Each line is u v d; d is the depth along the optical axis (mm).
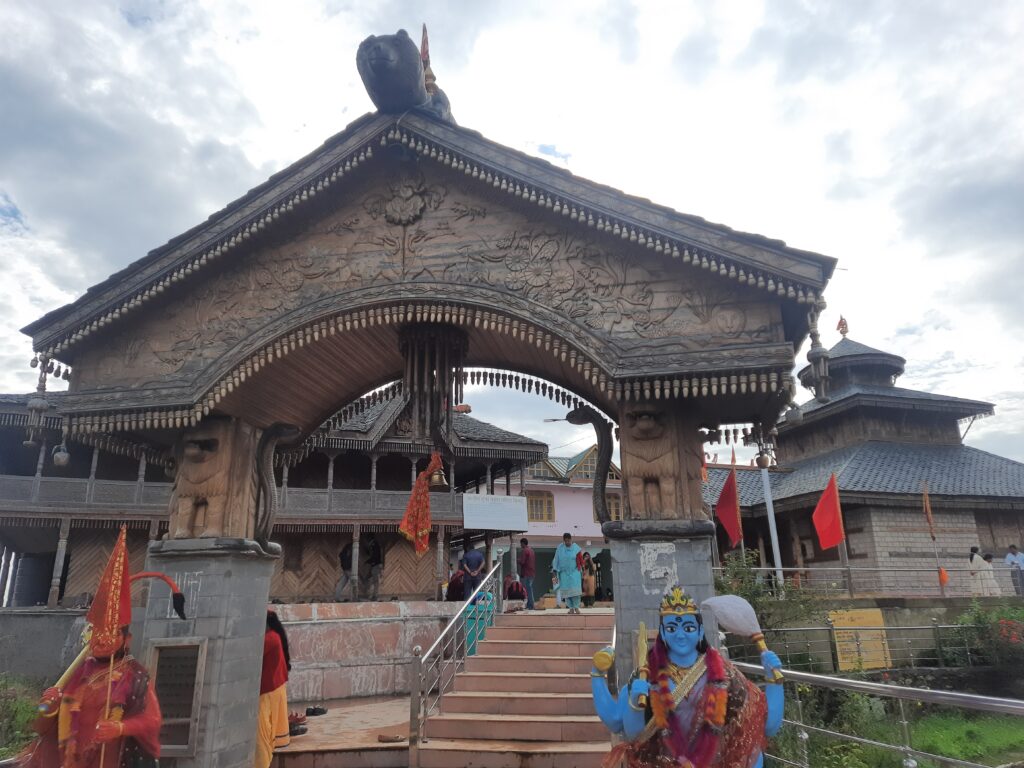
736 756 3438
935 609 15242
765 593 12531
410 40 7383
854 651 13062
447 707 8484
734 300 6688
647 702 3619
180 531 7410
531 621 11141
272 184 7551
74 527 20281
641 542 6445
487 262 7363
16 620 12938
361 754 7680
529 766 7242
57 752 4918
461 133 7344
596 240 7184
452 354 7910
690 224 6598
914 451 24188
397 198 7820
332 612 11625
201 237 7594
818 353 6148
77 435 7887
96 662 5145
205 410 7316
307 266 7754
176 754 6441
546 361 8008
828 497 16594
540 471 38344
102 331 7887
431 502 23797
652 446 6738
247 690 7230
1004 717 11312
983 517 21328
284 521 22312
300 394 8469
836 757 7848
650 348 6648
